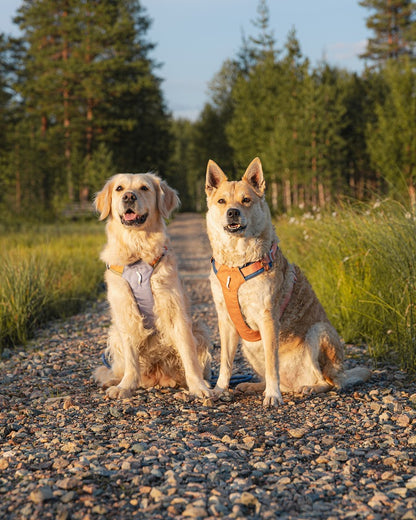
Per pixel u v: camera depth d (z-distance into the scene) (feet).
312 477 9.20
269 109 125.29
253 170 14.67
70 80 147.13
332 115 111.86
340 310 22.72
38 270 30.96
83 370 18.21
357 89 142.92
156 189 16.10
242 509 8.14
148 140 167.94
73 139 147.33
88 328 25.64
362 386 15.42
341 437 11.26
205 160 205.36
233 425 12.28
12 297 24.61
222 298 14.60
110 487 8.84
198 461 9.88
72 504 8.29
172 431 11.68
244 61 185.26
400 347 17.58
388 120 99.25
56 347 21.81
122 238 15.43
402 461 9.89
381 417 12.34
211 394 14.65
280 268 14.55
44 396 14.96
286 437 11.30
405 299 18.75
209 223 14.74
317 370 15.03
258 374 15.90
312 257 30.48
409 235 20.34
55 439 11.21
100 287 38.73
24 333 22.97
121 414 13.12
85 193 133.39
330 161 109.29
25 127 135.23
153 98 170.81
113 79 151.02
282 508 8.18
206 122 199.93
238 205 13.76
